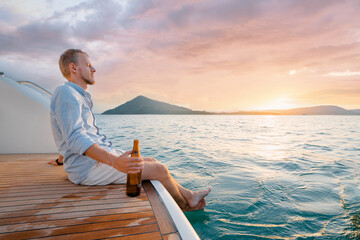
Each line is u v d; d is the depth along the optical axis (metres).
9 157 2.90
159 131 12.02
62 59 1.68
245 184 3.03
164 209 1.33
